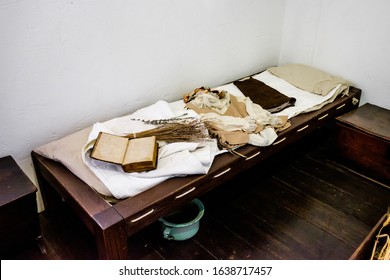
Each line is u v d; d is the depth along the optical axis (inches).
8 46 73.9
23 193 71.1
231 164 82.9
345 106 119.0
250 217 91.8
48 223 89.3
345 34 120.3
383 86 117.0
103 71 90.7
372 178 107.0
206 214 92.4
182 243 83.8
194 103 99.3
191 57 110.1
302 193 100.9
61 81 84.2
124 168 71.1
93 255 80.7
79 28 82.3
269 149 93.4
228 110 98.0
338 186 104.0
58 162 81.0
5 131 80.3
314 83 119.3
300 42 133.1
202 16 106.9
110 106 96.4
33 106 82.1
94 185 71.5
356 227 89.6
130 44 93.3
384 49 112.9
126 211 66.6
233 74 127.3
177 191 72.4
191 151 79.4
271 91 113.3
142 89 101.7
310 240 85.4
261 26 127.2
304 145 123.3
